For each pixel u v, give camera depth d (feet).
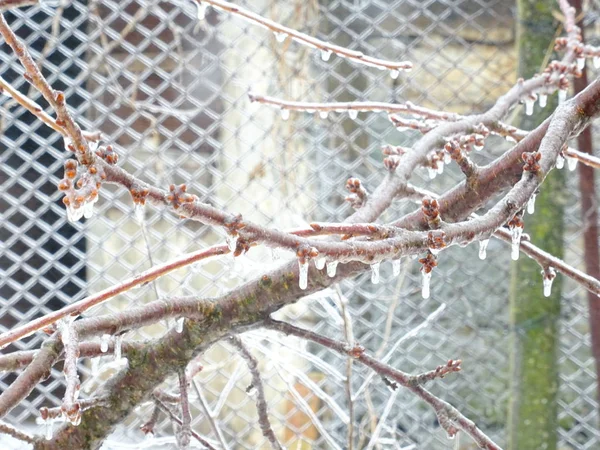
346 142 8.88
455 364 5.00
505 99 6.01
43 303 8.72
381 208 5.23
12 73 9.56
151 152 8.79
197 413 9.39
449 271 9.26
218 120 8.75
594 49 6.25
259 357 8.94
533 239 7.48
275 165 8.94
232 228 4.18
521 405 7.61
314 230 4.31
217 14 9.11
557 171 7.46
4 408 4.42
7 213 8.79
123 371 4.85
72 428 4.80
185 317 4.76
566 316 9.39
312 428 9.19
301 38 4.99
